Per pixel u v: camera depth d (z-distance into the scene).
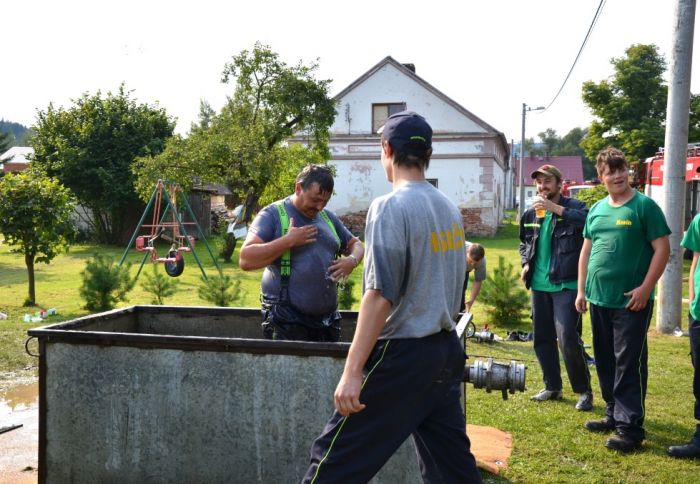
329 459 2.23
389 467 2.94
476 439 4.15
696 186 14.28
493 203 26.56
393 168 2.41
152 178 17.56
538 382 5.64
